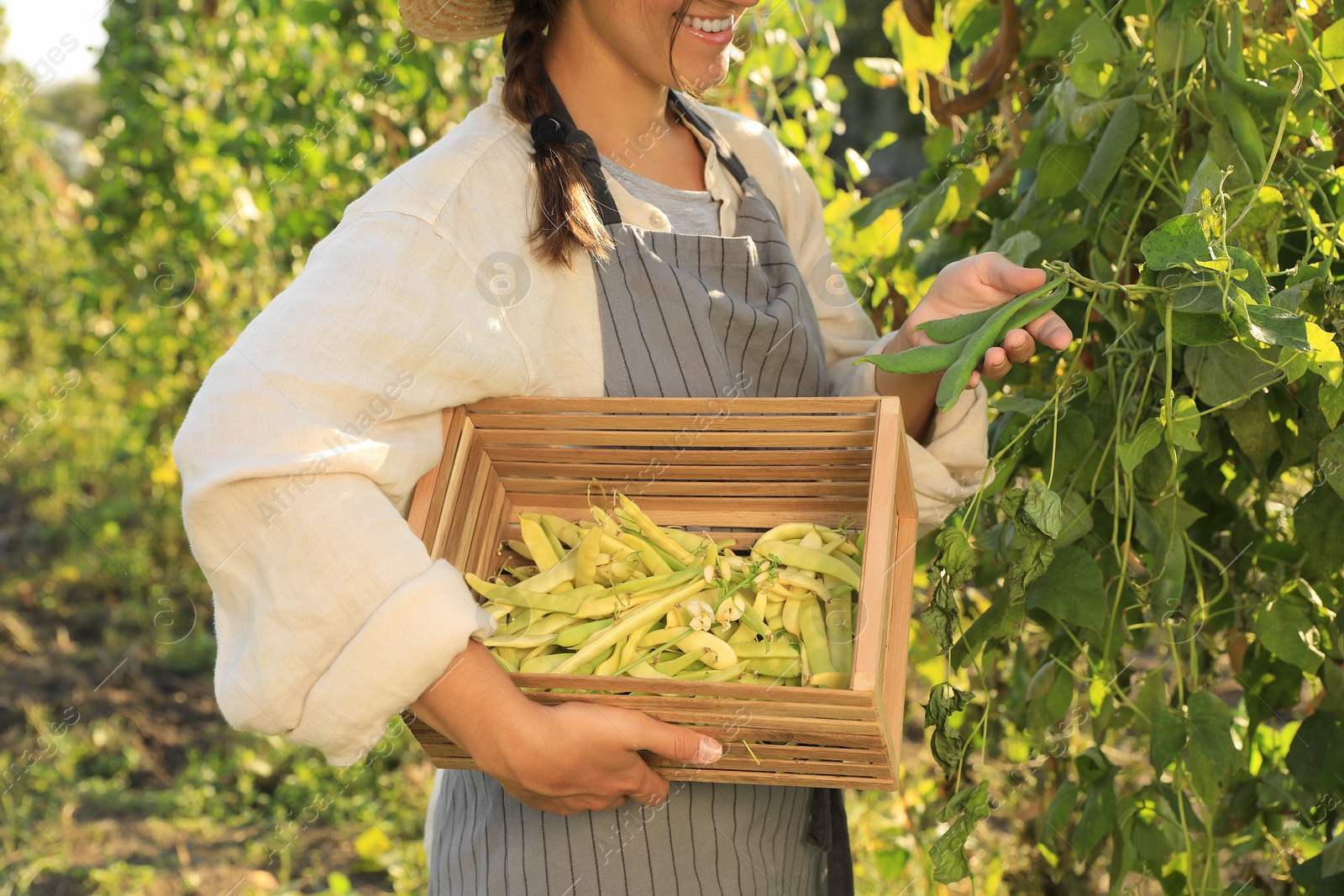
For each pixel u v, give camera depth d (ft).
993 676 6.43
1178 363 4.39
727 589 3.75
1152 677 4.65
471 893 4.00
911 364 3.69
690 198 4.29
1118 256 4.71
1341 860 4.22
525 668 3.63
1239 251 3.36
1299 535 4.29
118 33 13.25
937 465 4.35
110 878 8.77
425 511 3.68
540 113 3.89
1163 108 4.33
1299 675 4.99
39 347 15.23
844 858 4.46
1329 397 3.41
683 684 3.30
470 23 4.77
